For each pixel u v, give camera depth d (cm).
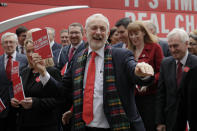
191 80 399
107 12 764
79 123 303
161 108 423
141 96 462
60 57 564
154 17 809
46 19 708
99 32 304
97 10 754
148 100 459
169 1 829
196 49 531
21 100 380
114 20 768
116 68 297
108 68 297
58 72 396
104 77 296
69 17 725
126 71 293
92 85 301
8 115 504
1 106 459
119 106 289
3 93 511
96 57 309
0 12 660
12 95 509
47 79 337
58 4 711
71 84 333
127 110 293
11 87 512
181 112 408
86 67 313
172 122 408
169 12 828
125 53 300
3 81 518
